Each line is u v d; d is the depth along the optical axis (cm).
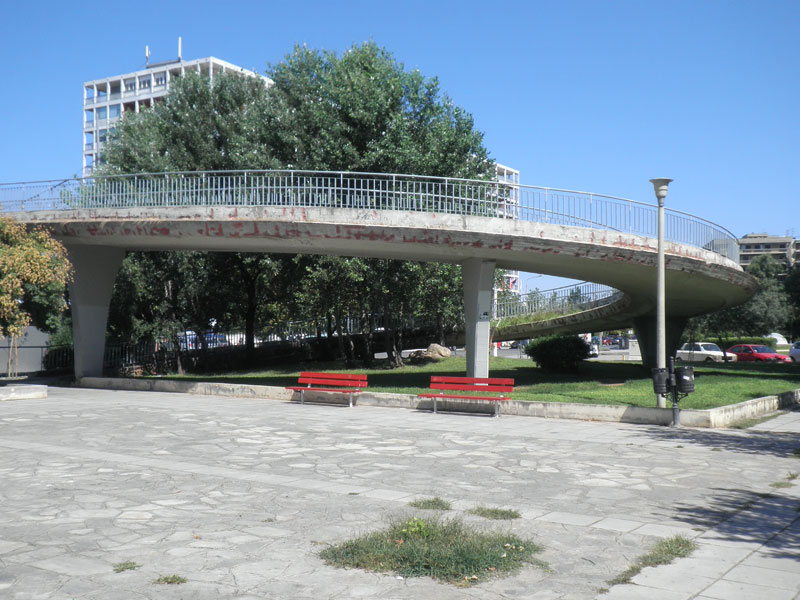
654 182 1588
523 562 574
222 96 3703
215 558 586
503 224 1953
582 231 1994
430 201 2528
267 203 2116
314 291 3180
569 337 2992
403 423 1520
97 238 2355
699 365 3997
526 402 1648
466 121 3259
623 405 1552
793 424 1518
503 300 3694
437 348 3997
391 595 502
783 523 709
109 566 565
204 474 956
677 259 2091
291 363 4000
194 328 3803
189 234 2136
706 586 525
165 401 2030
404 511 748
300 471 980
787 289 4562
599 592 511
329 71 3372
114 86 10500
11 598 494
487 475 953
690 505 783
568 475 954
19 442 1252
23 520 711
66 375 3297
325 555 585
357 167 2961
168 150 3581
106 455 1112
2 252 2072
